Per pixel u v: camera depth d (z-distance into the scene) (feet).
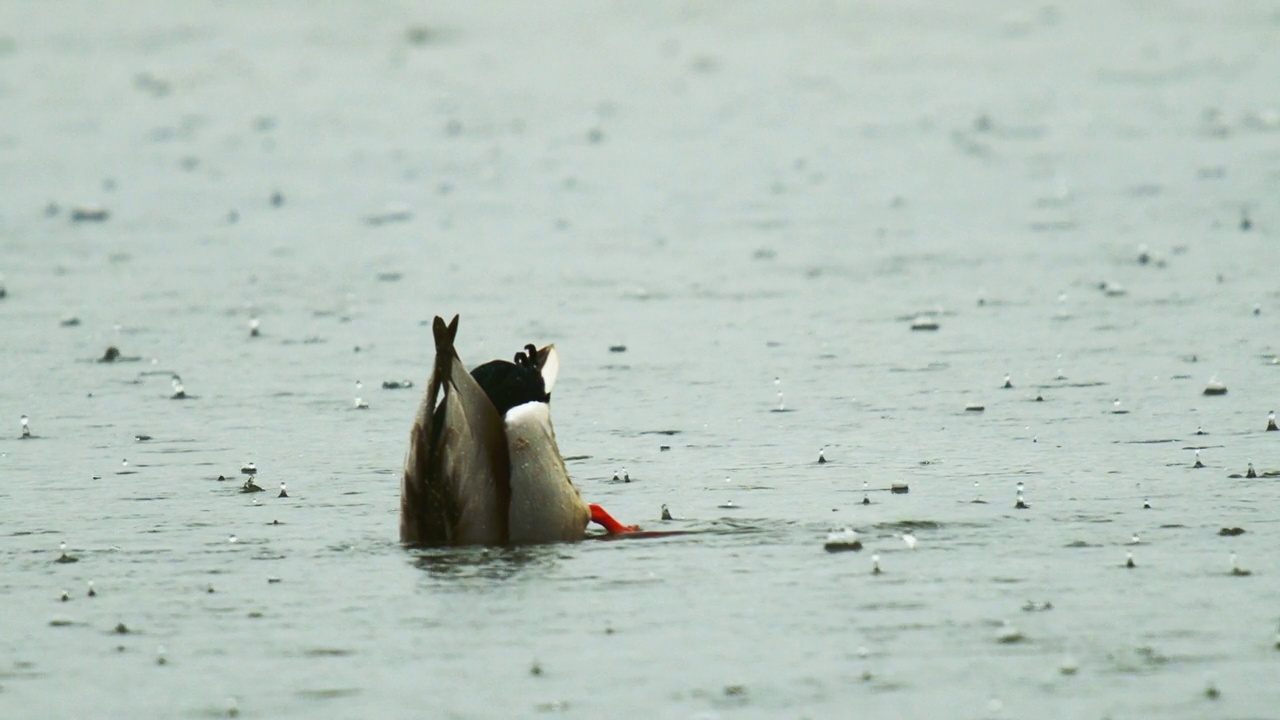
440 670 34.53
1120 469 52.54
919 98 180.24
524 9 265.13
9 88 199.11
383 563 43.29
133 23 254.88
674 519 47.83
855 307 87.04
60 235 117.39
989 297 88.74
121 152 157.58
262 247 111.86
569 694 32.91
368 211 126.82
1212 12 243.40
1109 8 251.80
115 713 32.53
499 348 78.64
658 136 162.20
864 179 136.15
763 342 78.64
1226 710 31.35
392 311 88.84
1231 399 62.80
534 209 126.62
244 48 230.89
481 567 42.63
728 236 113.09
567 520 45.60
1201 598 38.40
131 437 61.00
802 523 46.83
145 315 88.12
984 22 241.55
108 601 40.22
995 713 31.48
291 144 161.68
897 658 34.68
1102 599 38.55
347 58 220.64
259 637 37.06
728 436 59.82
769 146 154.61
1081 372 69.10
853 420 61.87
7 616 39.14
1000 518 46.68
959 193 128.06
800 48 221.46
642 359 75.36
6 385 71.15
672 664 34.58
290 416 64.49
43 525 48.19
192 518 48.88
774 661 34.63
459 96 190.29
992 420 60.95
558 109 180.34
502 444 45.44
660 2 269.23
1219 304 83.92
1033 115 167.43
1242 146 144.36
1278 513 46.37
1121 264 97.60
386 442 59.82
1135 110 167.84
